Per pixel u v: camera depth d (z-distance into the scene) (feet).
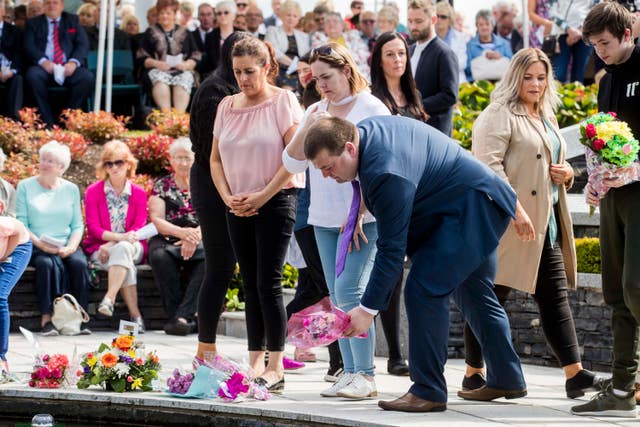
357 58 56.59
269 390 26.35
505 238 26.43
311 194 26.14
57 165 40.65
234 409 23.76
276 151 26.40
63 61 55.11
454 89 36.78
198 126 27.61
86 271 40.22
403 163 22.02
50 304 39.47
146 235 41.14
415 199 22.81
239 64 26.14
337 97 25.40
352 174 22.20
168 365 30.99
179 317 39.81
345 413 22.98
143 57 56.85
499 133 26.61
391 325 29.48
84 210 42.91
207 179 27.81
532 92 26.89
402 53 30.22
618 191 23.27
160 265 40.50
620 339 23.47
